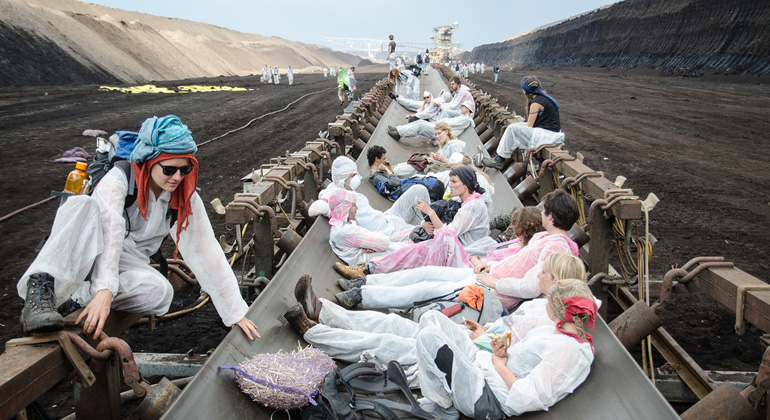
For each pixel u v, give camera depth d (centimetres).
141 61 5003
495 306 385
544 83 3953
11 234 751
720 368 442
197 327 502
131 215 292
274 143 1582
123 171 280
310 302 358
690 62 4169
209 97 3023
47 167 1181
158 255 327
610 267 495
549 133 724
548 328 312
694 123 1970
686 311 547
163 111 2284
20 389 212
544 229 432
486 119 1223
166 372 420
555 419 290
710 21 4178
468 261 470
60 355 237
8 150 1351
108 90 3177
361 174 715
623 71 4903
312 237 481
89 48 4169
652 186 1085
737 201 972
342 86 2686
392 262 474
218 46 8944
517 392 289
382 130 1102
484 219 520
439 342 299
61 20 4288
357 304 420
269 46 13188
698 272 336
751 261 674
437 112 1217
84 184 295
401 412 300
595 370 304
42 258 244
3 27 3503
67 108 2239
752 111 2238
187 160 280
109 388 263
